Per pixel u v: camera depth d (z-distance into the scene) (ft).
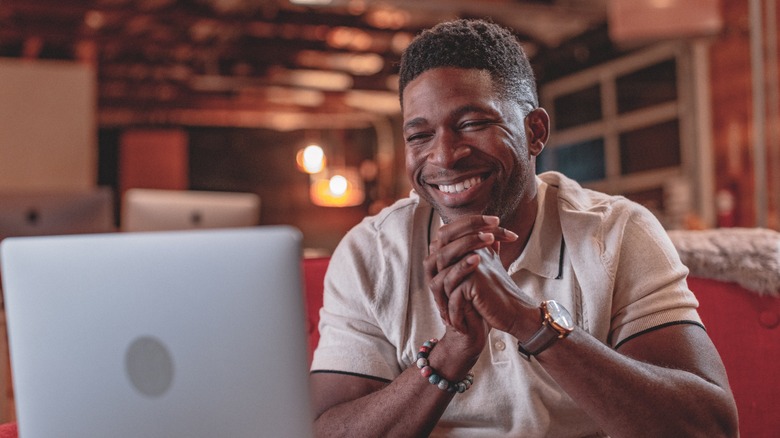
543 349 3.69
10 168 19.70
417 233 4.68
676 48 23.97
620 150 27.14
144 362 2.95
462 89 4.08
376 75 33.71
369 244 4.75
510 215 4.31
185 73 33.12
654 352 4.04
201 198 12.63
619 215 4.45
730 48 22.54
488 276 3.67
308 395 2.86
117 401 3.01
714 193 23.31
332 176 38.99
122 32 28.73
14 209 10.69
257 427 2.87
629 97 26.53
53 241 3.08
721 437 3.79
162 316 2.91
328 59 32.83
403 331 4.54
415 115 4.17
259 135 42.27
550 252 4.39
